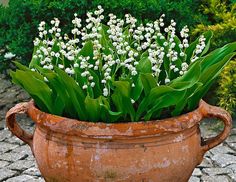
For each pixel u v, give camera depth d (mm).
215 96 5602
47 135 3041
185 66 3131
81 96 2994
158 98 3010
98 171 2922
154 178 2965
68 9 5293
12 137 5172
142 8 5262
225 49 3230
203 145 3264
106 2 5242
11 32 5512
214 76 3137
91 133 2871
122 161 2900
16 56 5617
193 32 5441
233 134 5195
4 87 6305
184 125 2975
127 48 3115
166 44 3182
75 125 2902
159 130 2898
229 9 5961
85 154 2920
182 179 3123
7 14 5562
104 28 3590
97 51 3131
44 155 3064
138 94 3014
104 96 3148
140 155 2910
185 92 2943
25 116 5605
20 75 2996
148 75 2922
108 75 3053
